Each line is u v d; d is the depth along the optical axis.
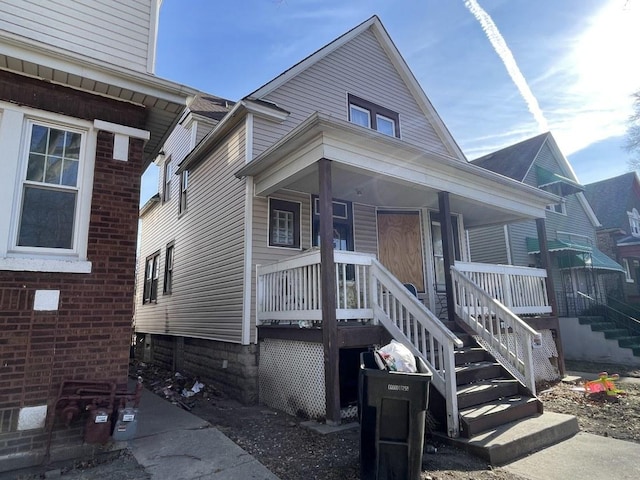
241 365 7.18
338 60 10.02
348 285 6.65
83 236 4.60
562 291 14.52
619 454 4.41
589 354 12.16
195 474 3.79
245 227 7.64
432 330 5.02
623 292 17.36
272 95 8.66
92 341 4.40
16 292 4.10
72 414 4.11
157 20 5.44
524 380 5.92
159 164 14.10
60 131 4.71
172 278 11.69
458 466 4.00
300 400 5.97
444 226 7.55
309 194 8.54
